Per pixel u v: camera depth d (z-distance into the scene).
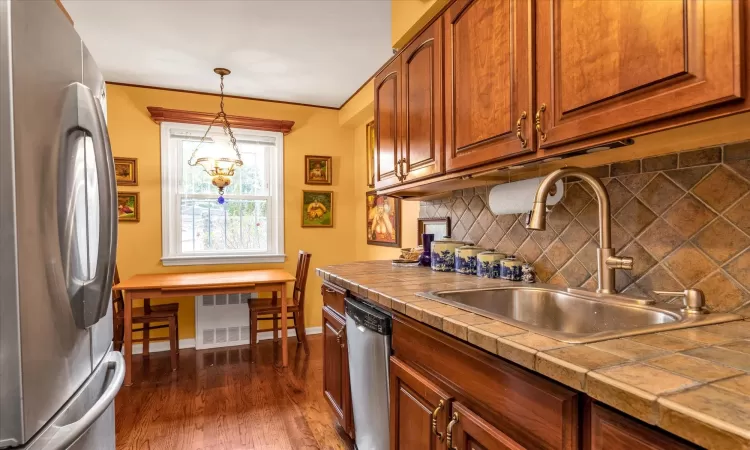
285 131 4.08
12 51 0.77
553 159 1.23
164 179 3.73
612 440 0.67
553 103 1.13
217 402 2.58
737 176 1.04
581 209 1.49
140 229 3.67
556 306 1.45
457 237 2.29
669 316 1.07
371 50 2.96
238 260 3.95
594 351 0.79
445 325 1.07
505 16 1.31
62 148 0.95
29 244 0.81
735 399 0.57
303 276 3.57
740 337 0.86
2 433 0.76
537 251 1.69
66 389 0.95
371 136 3.89
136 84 3.63
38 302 0.83
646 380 0.64
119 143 3.60
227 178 3.65
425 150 1.79
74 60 1.05
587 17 1.02
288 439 2.13
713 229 1.09
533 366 0.79
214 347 3.80
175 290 3.06
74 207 1.00
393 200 3.37
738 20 0.73
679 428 0.55
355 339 1.72
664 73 0.84
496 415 0.93
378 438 1.55
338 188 4.33
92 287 1.04
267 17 2.49
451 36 1.60
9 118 0.77
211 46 2.88
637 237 1.28
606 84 0.97
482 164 1.44
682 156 1.16
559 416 0.76
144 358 3.46
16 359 0.77
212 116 3.78
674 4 0.82
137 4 2.33
